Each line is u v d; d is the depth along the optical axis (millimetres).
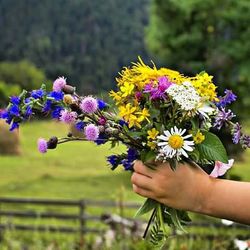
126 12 72188
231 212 2691
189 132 2750
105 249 8195
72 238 11273
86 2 71812
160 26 26078
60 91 2912
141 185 2764
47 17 72188
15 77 56656
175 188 2707
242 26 25703
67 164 33156
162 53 26406
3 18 72188
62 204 13219
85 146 39344
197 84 2824
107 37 70312
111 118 2854
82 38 70125
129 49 69500
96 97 2908
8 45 70625
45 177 28641
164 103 2762
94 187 25891
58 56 69562
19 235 11734
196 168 2752
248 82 25750
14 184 27141
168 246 7047
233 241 6891
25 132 40219
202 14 25719
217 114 2879
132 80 2799
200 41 25766
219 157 2748
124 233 8320
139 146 2809
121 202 8789
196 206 2709
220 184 2713
